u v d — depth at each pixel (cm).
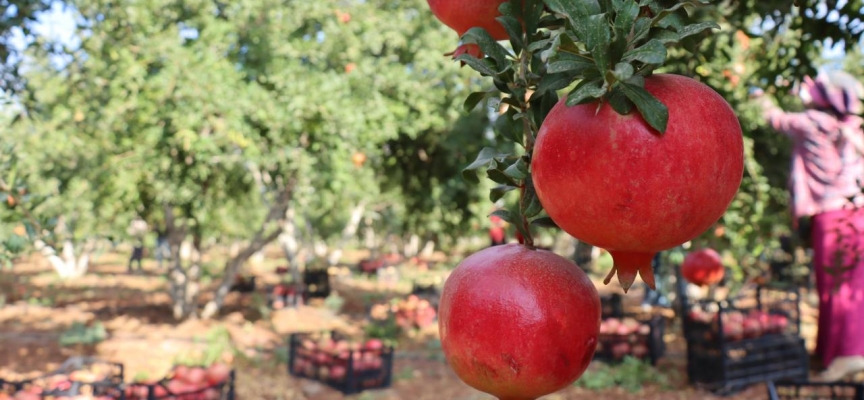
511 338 89
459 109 980
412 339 1140
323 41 935
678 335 1056
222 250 3488
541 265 94
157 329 1146
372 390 818
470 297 93
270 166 912
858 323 667
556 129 77
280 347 1036
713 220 76
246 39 950
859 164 575
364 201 1631
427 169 1137
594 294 96
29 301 1470
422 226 1262
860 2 223
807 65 277
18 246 302
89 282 1909
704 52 242
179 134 843
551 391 93
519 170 96
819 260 591
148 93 836
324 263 2419
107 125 864
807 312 1139
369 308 1410
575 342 91
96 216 1052
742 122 389
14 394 546
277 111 864
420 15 1017
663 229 73
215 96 834
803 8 231
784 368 745
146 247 2402
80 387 566
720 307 753
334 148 932
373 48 977
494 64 100
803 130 570
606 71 70
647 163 71
